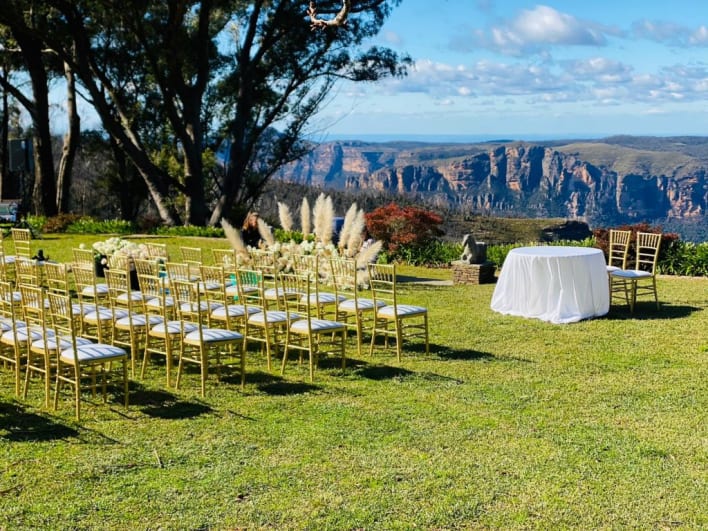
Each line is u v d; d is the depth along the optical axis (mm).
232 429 5859
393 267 8125
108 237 22156
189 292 7668
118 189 38062
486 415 6234
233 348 8695
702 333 9461
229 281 11305
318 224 11938
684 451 5422
